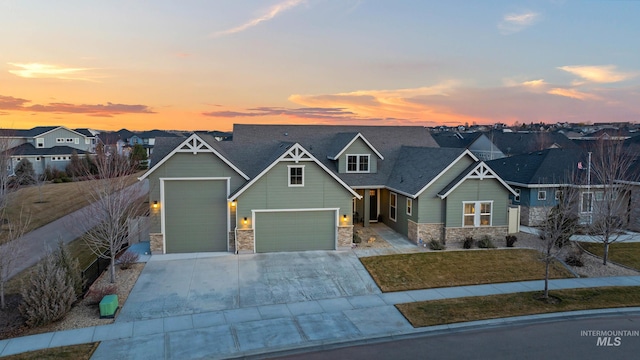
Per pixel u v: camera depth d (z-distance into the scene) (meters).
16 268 17.88
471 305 14.54
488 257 20.09
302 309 14.24
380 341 12.07
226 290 15.90
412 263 19.12
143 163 58.84
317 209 21.03
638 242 23.02
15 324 12.62
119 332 12.31
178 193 20.25
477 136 61.09
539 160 29.34
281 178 20.59
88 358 10.72
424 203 22.28
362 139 26.19
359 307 14.44
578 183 25.33
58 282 13.03
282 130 29.66
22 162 43.31
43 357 10.70
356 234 23.12
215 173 20.39
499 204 22.98
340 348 11.63
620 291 16.08
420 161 25.50
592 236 22.98
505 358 10.99
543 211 27.30
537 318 13.53
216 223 20.69
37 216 29.42
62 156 57.47
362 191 26.72
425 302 14.84
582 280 17.44
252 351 11.27
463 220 22.61
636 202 24.95
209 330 12.54
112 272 16.42
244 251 20.52
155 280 16.81
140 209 29.47
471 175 22.25
